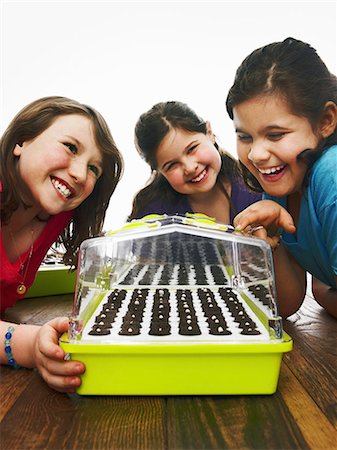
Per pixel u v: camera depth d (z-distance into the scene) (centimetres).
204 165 123
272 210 81
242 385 49
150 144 123
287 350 48
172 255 83
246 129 78
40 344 50
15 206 86
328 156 77
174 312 61
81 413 45
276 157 77
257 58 79
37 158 83
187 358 48
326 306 96
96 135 88
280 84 74
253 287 64
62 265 123
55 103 87
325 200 75
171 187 139
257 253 62
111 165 93
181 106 124
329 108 78
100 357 48
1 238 86
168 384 49
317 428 42
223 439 39
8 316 92
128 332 52
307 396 49
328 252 80
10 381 54
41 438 40
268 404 47
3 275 87
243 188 136
